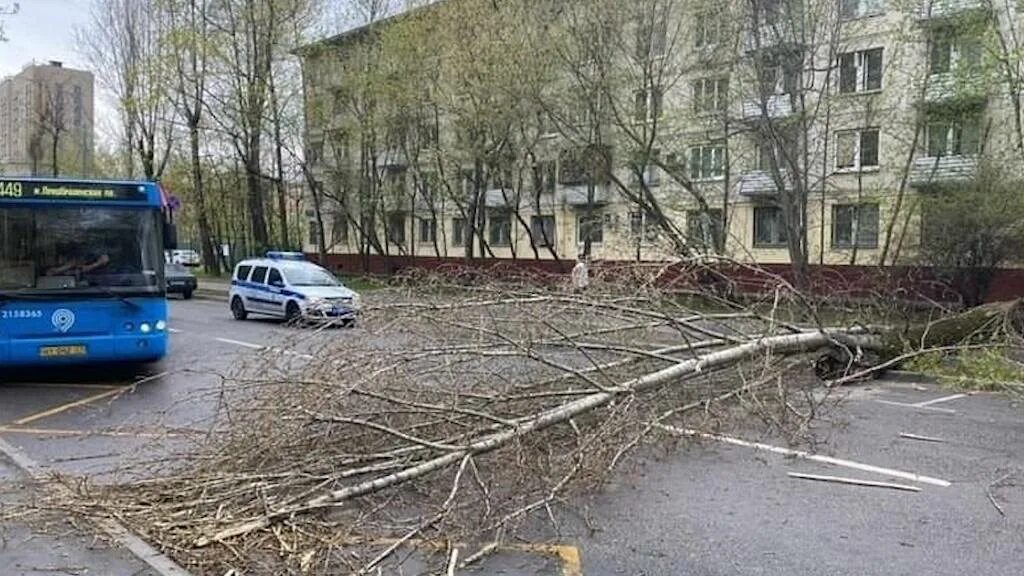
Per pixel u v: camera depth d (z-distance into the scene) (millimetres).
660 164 26844
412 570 4887
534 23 27891
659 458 7500
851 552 5285
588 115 28594
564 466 6293
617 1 26406
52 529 5352
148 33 42750
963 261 20562
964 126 24281
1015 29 21328
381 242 46719
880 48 26859
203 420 8703
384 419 6473
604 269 8922
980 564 5098
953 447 8078
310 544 5086
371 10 34469
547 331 8023
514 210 35281
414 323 7477
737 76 25594
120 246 11492
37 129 54094
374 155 37250
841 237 29609
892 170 26156
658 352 8242
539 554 5203
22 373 12109
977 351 12141
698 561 5117
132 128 46125
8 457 7445
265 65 36531
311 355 7027
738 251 26062
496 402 6863
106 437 8250
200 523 5281
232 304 23594
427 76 31469
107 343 11266
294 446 6078
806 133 24906
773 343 9188
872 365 11977
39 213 10992
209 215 50969
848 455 7742
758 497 6414
